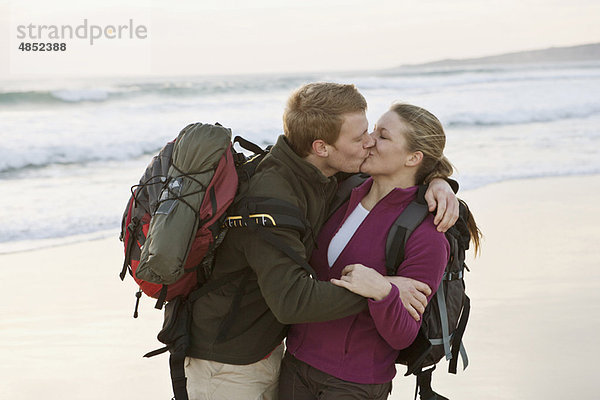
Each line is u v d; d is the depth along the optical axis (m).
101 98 18.70
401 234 2.44
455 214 2.41
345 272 2.34
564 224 8.19
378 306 2.25
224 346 2.46
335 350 2.49
